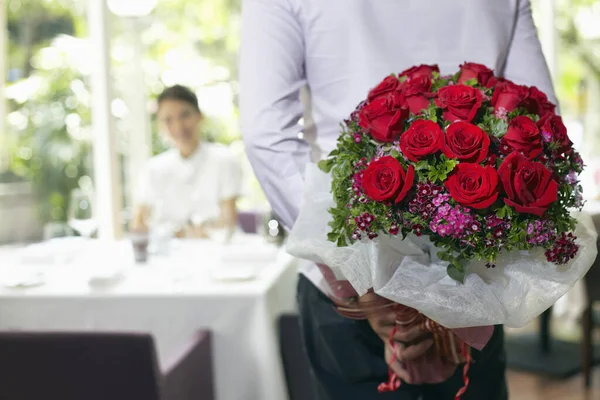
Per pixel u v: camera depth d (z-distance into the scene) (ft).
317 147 4.25
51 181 20.89
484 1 4.20
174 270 8.71
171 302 7.88
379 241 3.59
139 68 17.95
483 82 3.79
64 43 21.42
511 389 12.00
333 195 3.65
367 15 4.06
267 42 4.06
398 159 3.44
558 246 3.49
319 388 4.42
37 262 9.80
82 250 10.40
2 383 6.38
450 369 4.11
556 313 16.19
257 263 9.21
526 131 3.44
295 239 3.73
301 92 4.40
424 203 3.34
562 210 3.55
